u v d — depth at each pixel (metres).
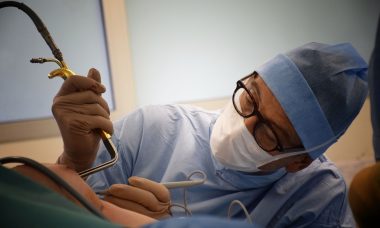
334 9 2.00
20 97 1.55
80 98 0.72
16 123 1.54
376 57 0.53
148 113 1.21
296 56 0.93
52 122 1.59
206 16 1.79
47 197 0.41
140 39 1.72
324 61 0.91
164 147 1.14
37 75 1.55
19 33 1.50
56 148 1.62
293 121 0.88
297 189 1.06
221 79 1.88
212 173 1.11
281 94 0.89
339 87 0.89
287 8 1.92
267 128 0.91
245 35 1.88
